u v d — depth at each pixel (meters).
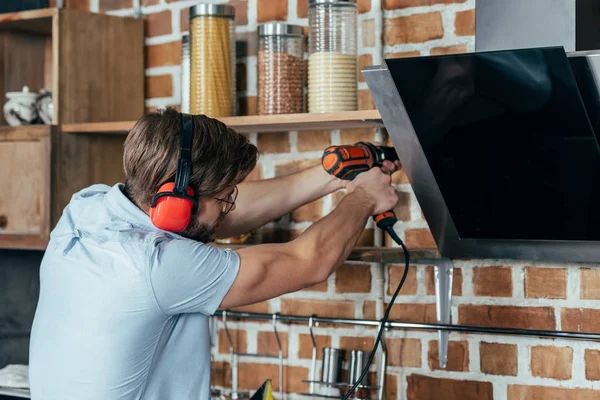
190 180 1.48
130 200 1.55
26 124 2.51
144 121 1.52
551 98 1.53
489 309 2.12
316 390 2.34
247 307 2.46
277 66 2.17
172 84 2.54
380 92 1.74
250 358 2.45
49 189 2.32
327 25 2.07
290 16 2.36
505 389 2.10
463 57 1.52
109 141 2.48
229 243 2.30
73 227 1.58
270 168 2.41
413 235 2.22
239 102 2.44
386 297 2.27
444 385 2.18
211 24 2.23
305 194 2.08
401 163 1.91
